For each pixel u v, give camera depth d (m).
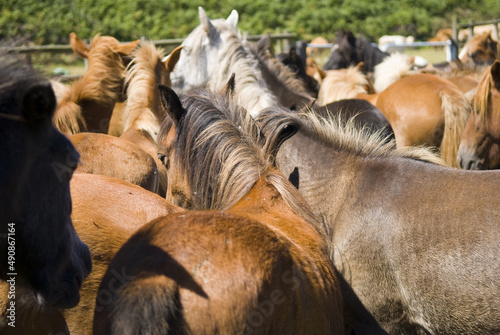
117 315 2.16
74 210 3.22
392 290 3.95
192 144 3.35
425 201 3.94
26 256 2.38
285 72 8.77
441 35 23.06
